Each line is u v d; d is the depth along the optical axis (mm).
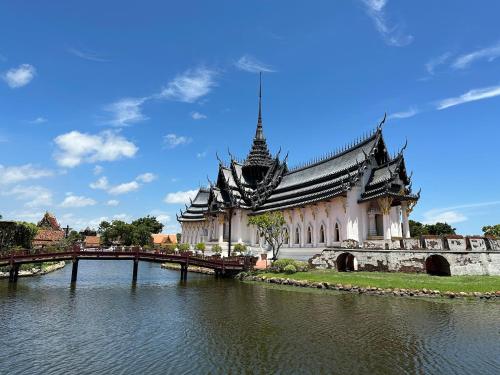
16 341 18141
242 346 17188
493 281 30406
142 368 14609
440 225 74375
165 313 24438
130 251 42938
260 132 76562
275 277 40344
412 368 14320
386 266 36031
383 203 43375
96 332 19781
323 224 50156
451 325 20375
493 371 14016
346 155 53844
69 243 89875
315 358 15477
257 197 65250
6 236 56000
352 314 23344
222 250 64938
